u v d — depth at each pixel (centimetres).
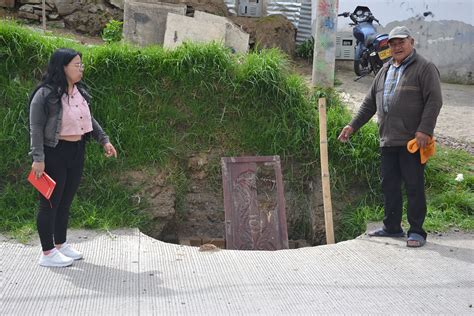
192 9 1196
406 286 513
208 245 609
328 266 561
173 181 738
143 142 736
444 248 614
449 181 757
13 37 735
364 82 1138
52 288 490
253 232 698
